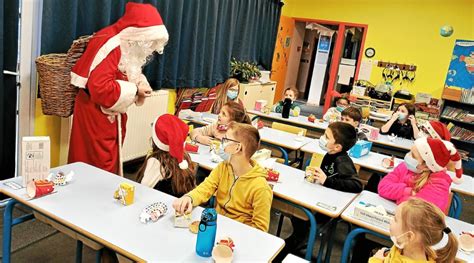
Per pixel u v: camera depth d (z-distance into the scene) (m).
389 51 6.82
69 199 1.67
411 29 6.59
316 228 2.11
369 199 2.27
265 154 2.69
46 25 2.73
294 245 2.59
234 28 5.30
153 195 1.81
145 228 1.51
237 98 4.24
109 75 2.33
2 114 2.64
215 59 5.00
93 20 3.13
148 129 3.91
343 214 2.00
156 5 3.74
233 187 1.92
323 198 2.19
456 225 2.05
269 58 6.80
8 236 1.69
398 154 4.05
